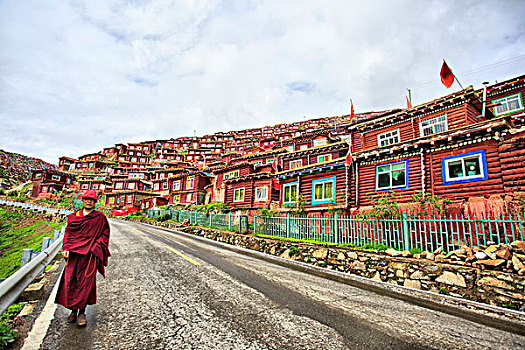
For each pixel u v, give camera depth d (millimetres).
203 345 3582
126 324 4180
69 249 4062
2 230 30984
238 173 33594
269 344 3662
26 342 3551
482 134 11508
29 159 125812
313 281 7578
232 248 13906
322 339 3873
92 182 62969
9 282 3889
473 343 3996
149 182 64125
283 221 14305
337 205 16406
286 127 102875
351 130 22219
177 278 6879
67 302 3941
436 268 7141
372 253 8930
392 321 4715
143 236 16016
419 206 11719
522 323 4754
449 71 15414
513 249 6449
